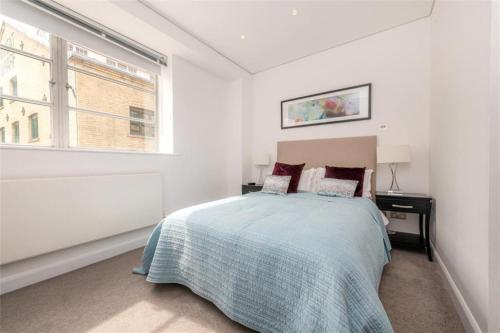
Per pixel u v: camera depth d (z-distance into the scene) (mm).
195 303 1470
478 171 1177
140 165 2578
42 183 1751
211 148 3605
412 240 2344
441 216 1977
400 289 1618
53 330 1238
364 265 1059
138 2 2203
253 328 1141
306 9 2354
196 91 3326
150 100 2984
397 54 2682
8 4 1738
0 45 1789
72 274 1884
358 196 2449
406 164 2629
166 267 1603
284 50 3217
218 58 3246
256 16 2461
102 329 1245
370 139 2820
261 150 3781
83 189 2004
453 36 1626
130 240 2475
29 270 1736
